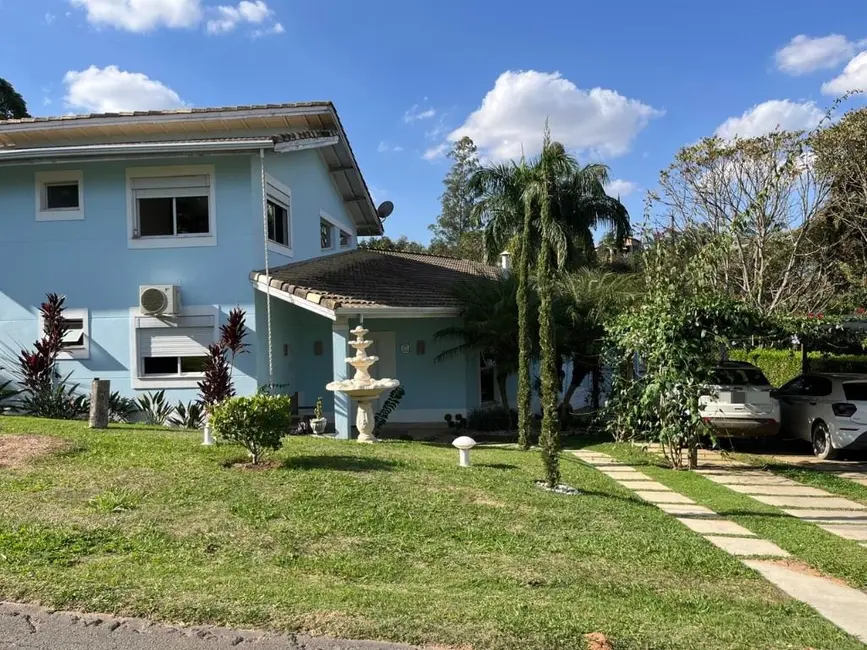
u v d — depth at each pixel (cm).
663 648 358
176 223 1332
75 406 1269
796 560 596
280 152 1410
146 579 423
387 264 1950
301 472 730
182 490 637
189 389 1312
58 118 1480
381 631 359
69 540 491
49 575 423
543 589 451
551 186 2456
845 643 394
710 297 1049
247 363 1311
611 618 397
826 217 2202
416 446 1105
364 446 1010
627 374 1205
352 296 1282
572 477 887
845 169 2077
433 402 1589
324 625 365
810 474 1022
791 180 1998
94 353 1322
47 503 580
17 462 734
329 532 549
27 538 488
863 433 1127
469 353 1573
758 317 1063
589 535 597
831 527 729
